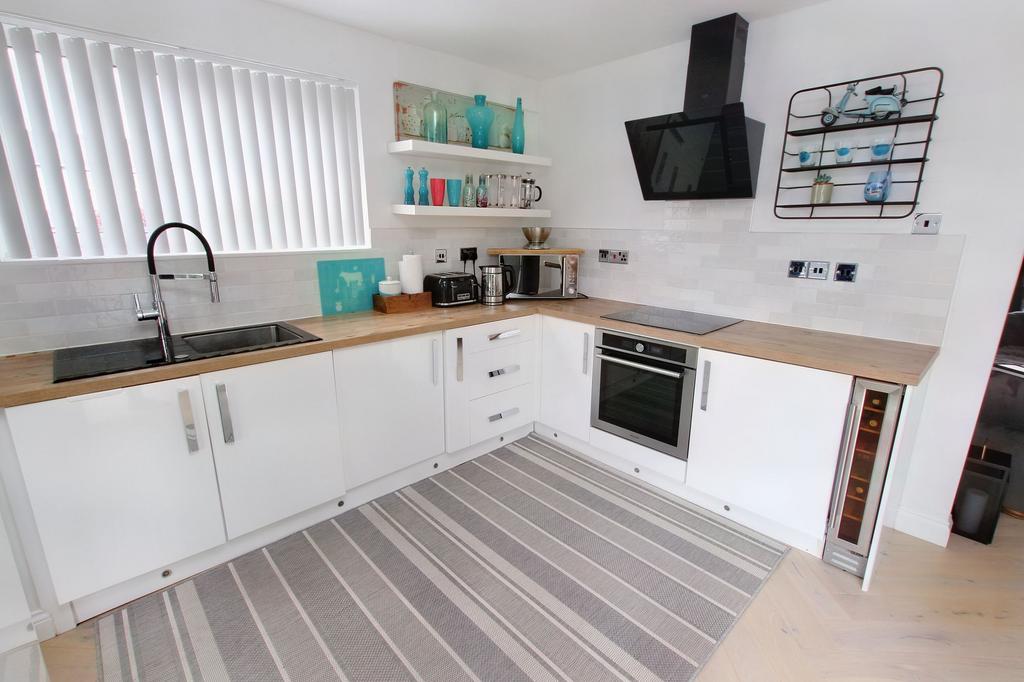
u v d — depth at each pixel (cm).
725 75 242
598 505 246
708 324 255
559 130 352
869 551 190
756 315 264
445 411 268
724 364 220
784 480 209
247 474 199
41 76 181
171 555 184
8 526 152
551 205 366
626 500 251
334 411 221
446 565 202
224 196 229
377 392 236
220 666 156
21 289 185
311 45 243
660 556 209
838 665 158
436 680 151
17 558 156
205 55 214
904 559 210
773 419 208
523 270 332
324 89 254
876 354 197
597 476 275
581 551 211
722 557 209
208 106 219
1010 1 179
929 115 194
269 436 202
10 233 183
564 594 187
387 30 261
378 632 169
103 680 151
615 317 272
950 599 187
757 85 247
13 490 152
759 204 255
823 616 178
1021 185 185
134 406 168
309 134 253
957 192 198
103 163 196
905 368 176
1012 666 158
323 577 195
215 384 184
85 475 162
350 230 277
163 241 216
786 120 239
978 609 182
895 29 205
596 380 278
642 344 251
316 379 212
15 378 161
